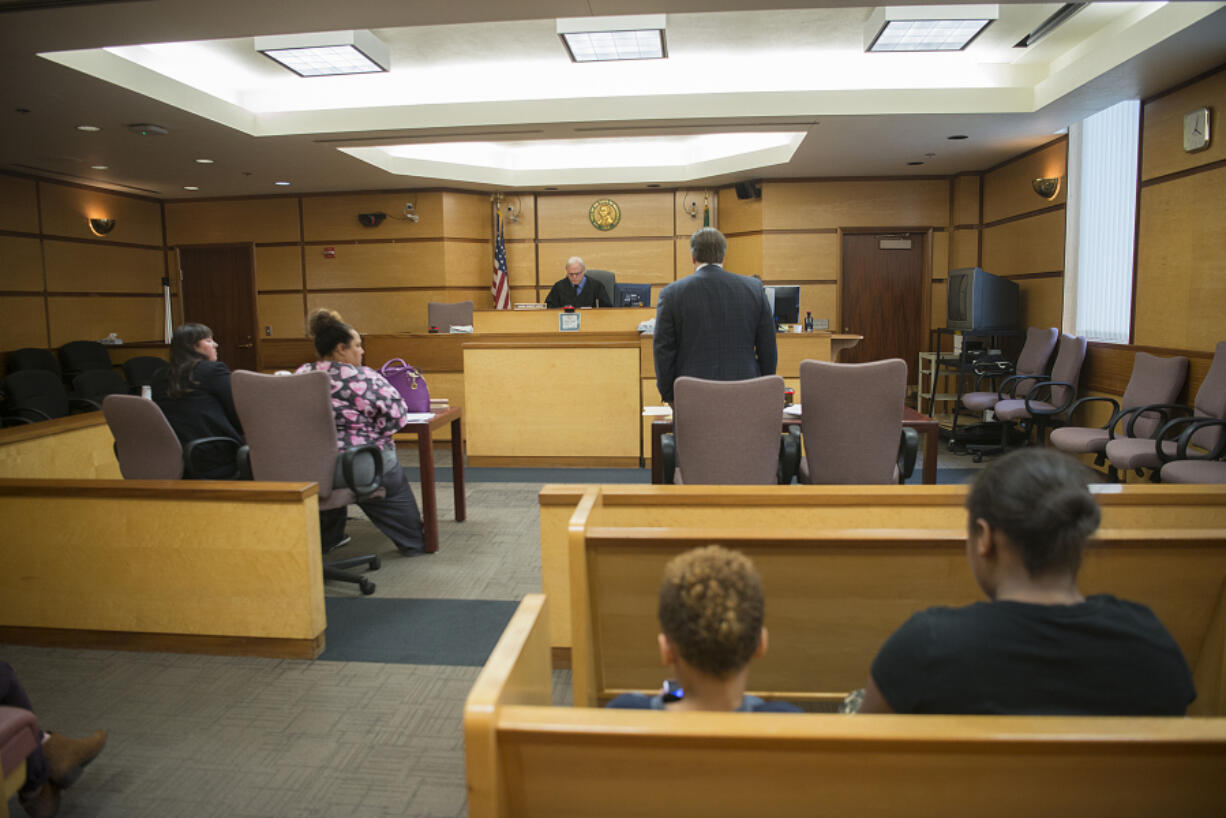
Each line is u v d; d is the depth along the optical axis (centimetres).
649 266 951
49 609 294
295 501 275
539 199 955
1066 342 600
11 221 767
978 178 833
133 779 213
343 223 946
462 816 198
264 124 636
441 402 468
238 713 248
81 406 653
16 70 467
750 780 85
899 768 83
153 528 284
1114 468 449
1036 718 82
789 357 618
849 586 163
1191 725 80
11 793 172
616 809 88
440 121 626
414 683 268
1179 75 492
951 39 518
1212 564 153
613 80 645
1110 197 603
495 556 404
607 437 602
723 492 227
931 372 792
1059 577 103
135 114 568
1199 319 491
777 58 601
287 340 805
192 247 970
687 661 101
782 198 872
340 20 402
